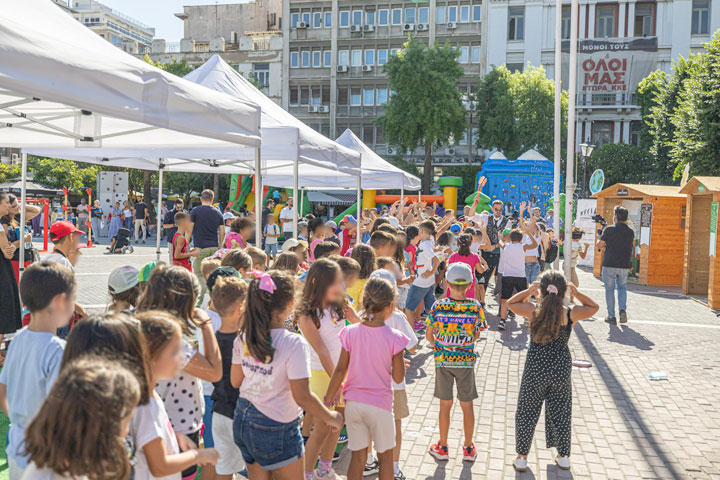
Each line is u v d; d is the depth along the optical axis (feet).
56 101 11.34
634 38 137.18
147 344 7.34
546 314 14.85
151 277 10.23
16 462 8.11
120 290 11.71
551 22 152.05
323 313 13.05
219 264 15.40
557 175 50.70
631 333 32.94
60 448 5.01
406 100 128.67
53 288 8.42
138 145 22.47
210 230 30.91
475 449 16.15
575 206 80.28
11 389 8.38
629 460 16.14
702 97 75.31
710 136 73.31
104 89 12.45
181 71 143.13
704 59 77.97
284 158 23.27
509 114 133.08
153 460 6.82
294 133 23.15
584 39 139.74
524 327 34.35
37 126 20.22
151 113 13.96
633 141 147.33
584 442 17.39
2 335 21.76
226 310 11.64
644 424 18.93
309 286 12.81
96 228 97.19
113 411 5.17
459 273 15.78
